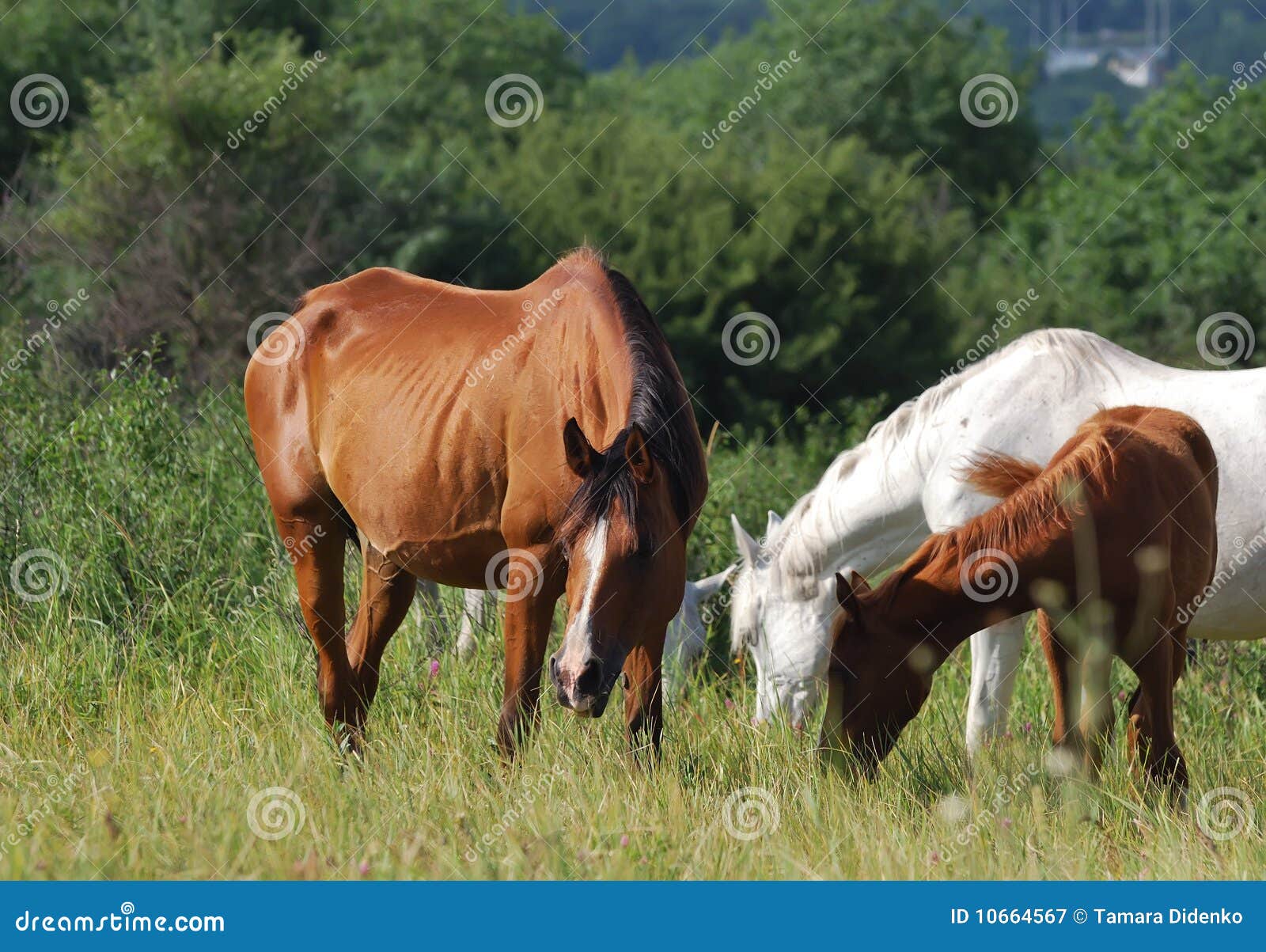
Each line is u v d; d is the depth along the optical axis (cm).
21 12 2716
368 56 3856
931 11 4178
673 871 460
